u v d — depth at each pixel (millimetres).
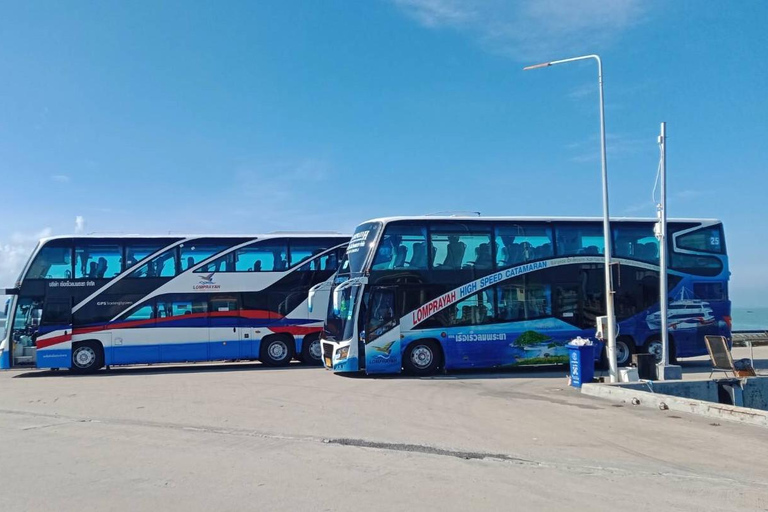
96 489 7293
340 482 7566
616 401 14328
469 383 17828
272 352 23406
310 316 23641
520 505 6719
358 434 10516
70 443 9867
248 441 9945
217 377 19906
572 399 14641
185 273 23078
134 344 22438
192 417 12258
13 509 6598
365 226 20453
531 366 22078
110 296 22516
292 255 23875
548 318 20438
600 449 9570
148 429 11031
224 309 23125
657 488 7480
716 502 6949
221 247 23453
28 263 22406
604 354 20562
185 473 7984
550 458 8953
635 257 21266
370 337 19391
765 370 20766
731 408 11992
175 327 22719
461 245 20266
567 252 20891
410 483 7535
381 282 19641
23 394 16281
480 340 19969
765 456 9195
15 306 22094
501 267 20406
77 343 22203
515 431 10867
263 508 6590
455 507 6633
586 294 20797
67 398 15305
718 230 22109
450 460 8734
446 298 19938
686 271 21531
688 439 10312
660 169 17234
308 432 10695
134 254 22922
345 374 20391
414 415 12406
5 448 9531
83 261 22609
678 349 21094
